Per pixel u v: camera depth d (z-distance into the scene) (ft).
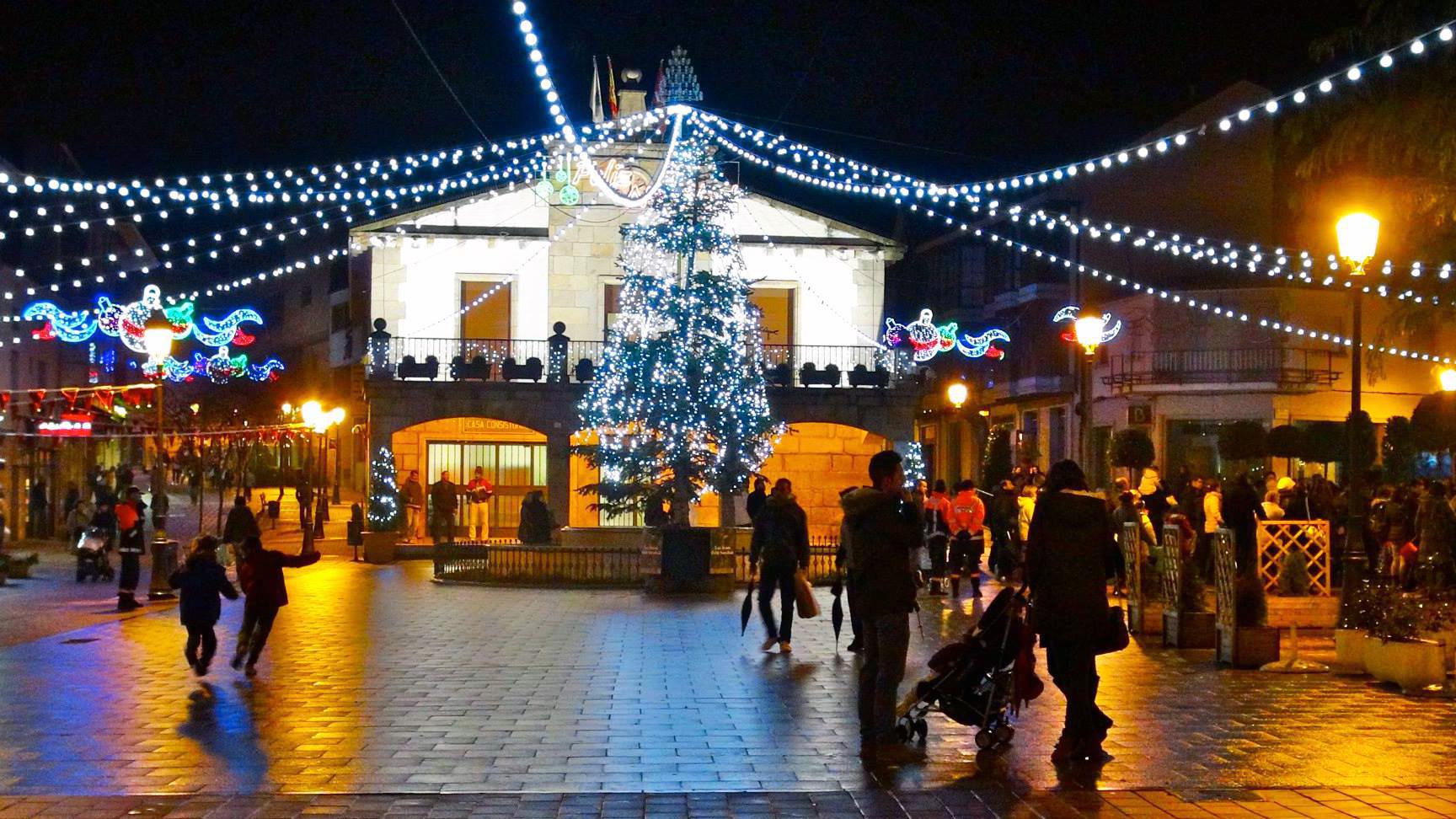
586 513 117.19
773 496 47.29
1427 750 29.14
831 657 45.03
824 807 24.14
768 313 123.75
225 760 28.02
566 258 121.39
